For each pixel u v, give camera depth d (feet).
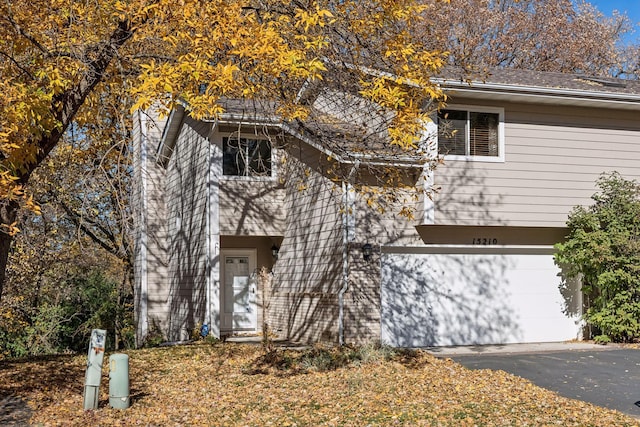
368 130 49.21
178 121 64.85
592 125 51.90
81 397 33.35
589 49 103.45
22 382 36.04
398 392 34.06
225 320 61.72
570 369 39.75
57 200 57.93
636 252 49.21
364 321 46.85
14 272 70.33
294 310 55.16
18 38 33.47
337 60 36.50
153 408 31.50
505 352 46.34
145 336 67.92
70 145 50.37
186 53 31.45
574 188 51.01
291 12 34.09
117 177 40.70
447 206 47.65
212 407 31.78
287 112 36.88
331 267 49.14
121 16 32.45
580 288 52.80
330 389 35.06
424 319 48.80
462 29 96.53
